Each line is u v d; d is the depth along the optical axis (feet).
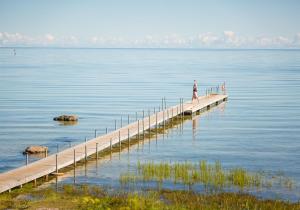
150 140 272.72
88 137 284.41
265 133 293.64
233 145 260.62
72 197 169.58
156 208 154.81
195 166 213.25
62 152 225.56
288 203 164.04
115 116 359.05
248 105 415.44
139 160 227.20
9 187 176.76
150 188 181.47
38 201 164.66
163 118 311.47
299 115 360.89
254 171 207.41
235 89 544.21
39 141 271.90
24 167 199.72
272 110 386.32
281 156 235.61
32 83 603.67
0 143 265.13
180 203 162.71
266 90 533.14
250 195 172.45
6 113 367.25
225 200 165.68
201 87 563.89
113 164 219.61
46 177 195.42
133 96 477.77
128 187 183.21
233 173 197.77
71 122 332.60
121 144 261.03
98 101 440.45
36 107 399.85
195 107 363.56
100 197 169.58
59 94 490.90
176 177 193.57
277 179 194.90
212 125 320.29
